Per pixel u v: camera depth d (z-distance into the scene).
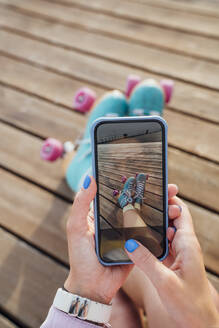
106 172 0.67
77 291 0.66
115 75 1.51
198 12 1.68
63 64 1.58
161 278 0.58
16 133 1.40
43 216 1.21
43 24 1.74
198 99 1.39
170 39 1.60
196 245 0.63
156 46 1.58
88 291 0.67
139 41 1.61
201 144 1.28
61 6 1.80
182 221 0.68
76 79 1.52
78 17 1.75
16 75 1.57
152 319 0.83
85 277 0.67
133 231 0.69
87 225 0.69
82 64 1.56
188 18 1.66
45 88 1.51
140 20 1.69
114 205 0.67
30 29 1.73
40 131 1.39
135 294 0.94
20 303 1.08
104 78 1.51
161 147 0.67
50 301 1.08
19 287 1.11
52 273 1.12
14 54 1.64
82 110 1.29
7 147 1.37
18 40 1.69
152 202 0.68
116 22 1.70
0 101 1.49
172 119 1.35
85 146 1.13
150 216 0.68
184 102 1.39
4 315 1.08
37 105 1.46
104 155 0.66
